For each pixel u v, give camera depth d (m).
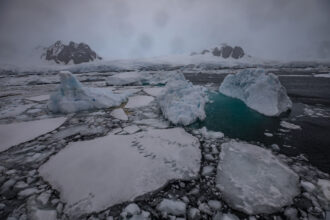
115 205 1.96
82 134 4.07
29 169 2.71
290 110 5.79
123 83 13.93
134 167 2.63
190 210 1.91
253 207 1.93
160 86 12.80
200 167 2.69
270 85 5.84
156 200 2.04
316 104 6.73
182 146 3.31
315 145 3.41
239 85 7.97
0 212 1.89
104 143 3.49
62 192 2.18
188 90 6.01
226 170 2.59
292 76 18.77
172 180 2.37
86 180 2.38
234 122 4.82
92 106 6.29
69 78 6.03
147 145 3.34
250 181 2.34
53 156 3.07
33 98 8.78
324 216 1.80
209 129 4.35
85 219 1.79
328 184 2.26
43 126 4.62
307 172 2.55
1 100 8.41
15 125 4.71
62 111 5.86
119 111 5.95
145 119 5.09
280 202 1.99
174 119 4.65
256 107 5.96
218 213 1.87
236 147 3.31
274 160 2.84
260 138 3.77
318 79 15.45
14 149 3.40
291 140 3.64
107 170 2.58
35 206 1.96
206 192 2.17
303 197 2.06
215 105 6.73
